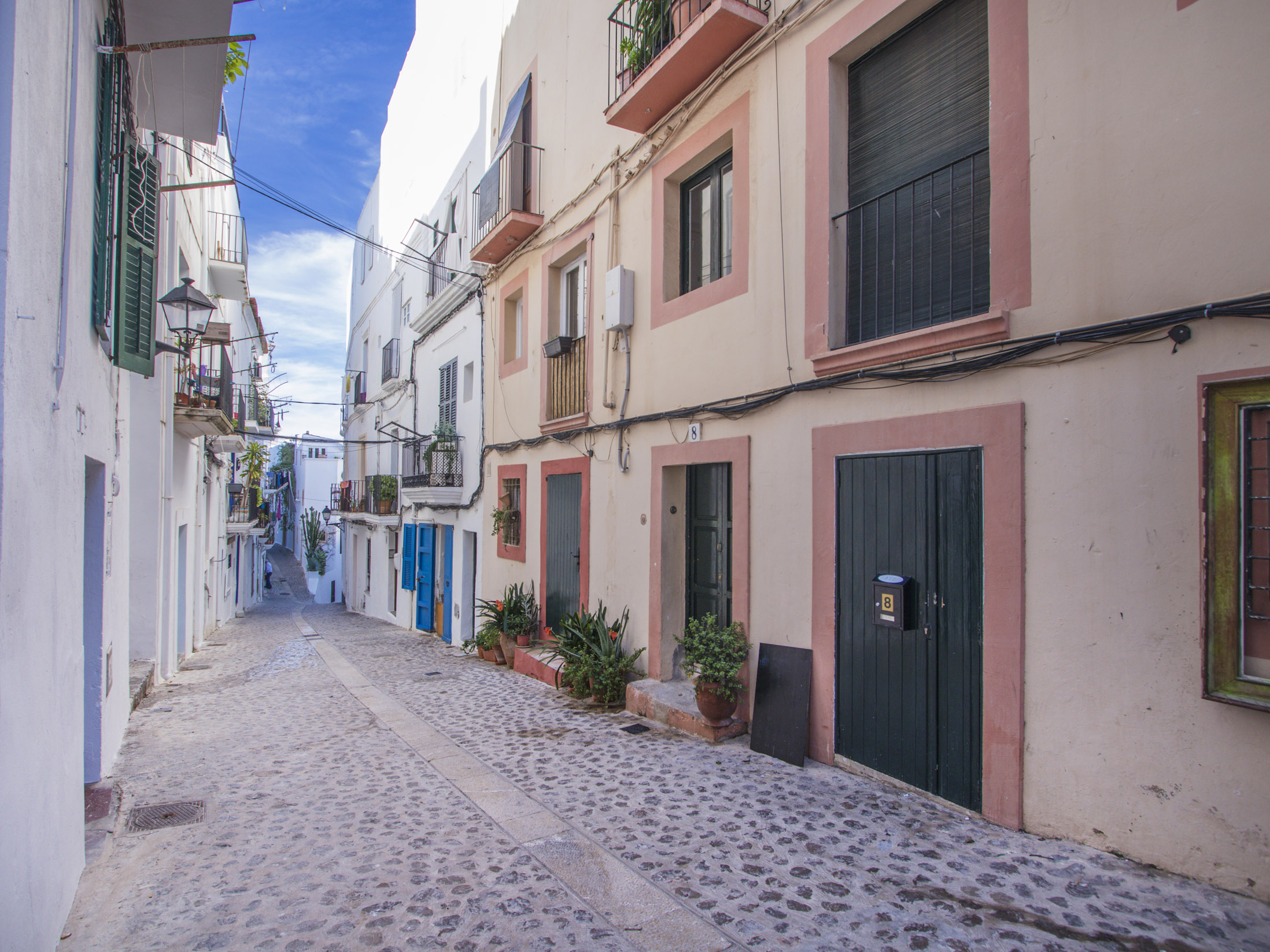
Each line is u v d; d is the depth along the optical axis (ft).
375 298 77.92
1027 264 12.62
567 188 30.58
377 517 64.08
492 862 12.57
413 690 28.86
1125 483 11.16
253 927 10.58
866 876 11.40
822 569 16.81
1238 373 9.94
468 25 46.24
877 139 16.61
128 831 14.26
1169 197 10.76
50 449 10.00
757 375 19.11
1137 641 10.94
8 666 7.97
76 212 11.69
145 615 31.19
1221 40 10.25
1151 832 10.71
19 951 8.29
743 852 12.50
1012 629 12.56
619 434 25.58
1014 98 12.96
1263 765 9.61
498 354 38.50
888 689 15.14
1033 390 12.43
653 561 23.54
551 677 28.02
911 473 14.71
